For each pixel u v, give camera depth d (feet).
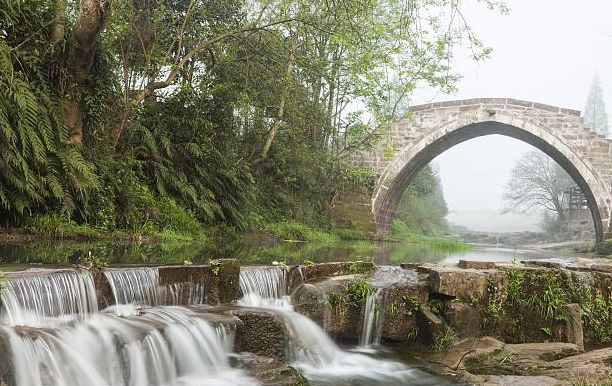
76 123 40.83
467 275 26.43
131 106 47.73
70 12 44.57
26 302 18.08
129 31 50.34
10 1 36.52
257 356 20.86
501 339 26.76
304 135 81.76
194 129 55.47
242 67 60.64
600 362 21.30
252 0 62.85
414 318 26.18
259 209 72.54
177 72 53.47
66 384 16.05
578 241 164.55
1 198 35.17
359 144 88.33
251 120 72.64
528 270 27.76
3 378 14.46
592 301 28.84
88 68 40.09
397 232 128.88
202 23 58.44
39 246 32.89
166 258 31.99
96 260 23.53
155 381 18.19
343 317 25.44
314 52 65.31
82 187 38.52
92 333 18.15
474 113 110.42
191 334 19.54
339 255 48.65
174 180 52.39
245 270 25.30
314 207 92.48
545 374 20.59
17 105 35.35
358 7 40.34
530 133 109.60
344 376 21.26
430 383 20.54
